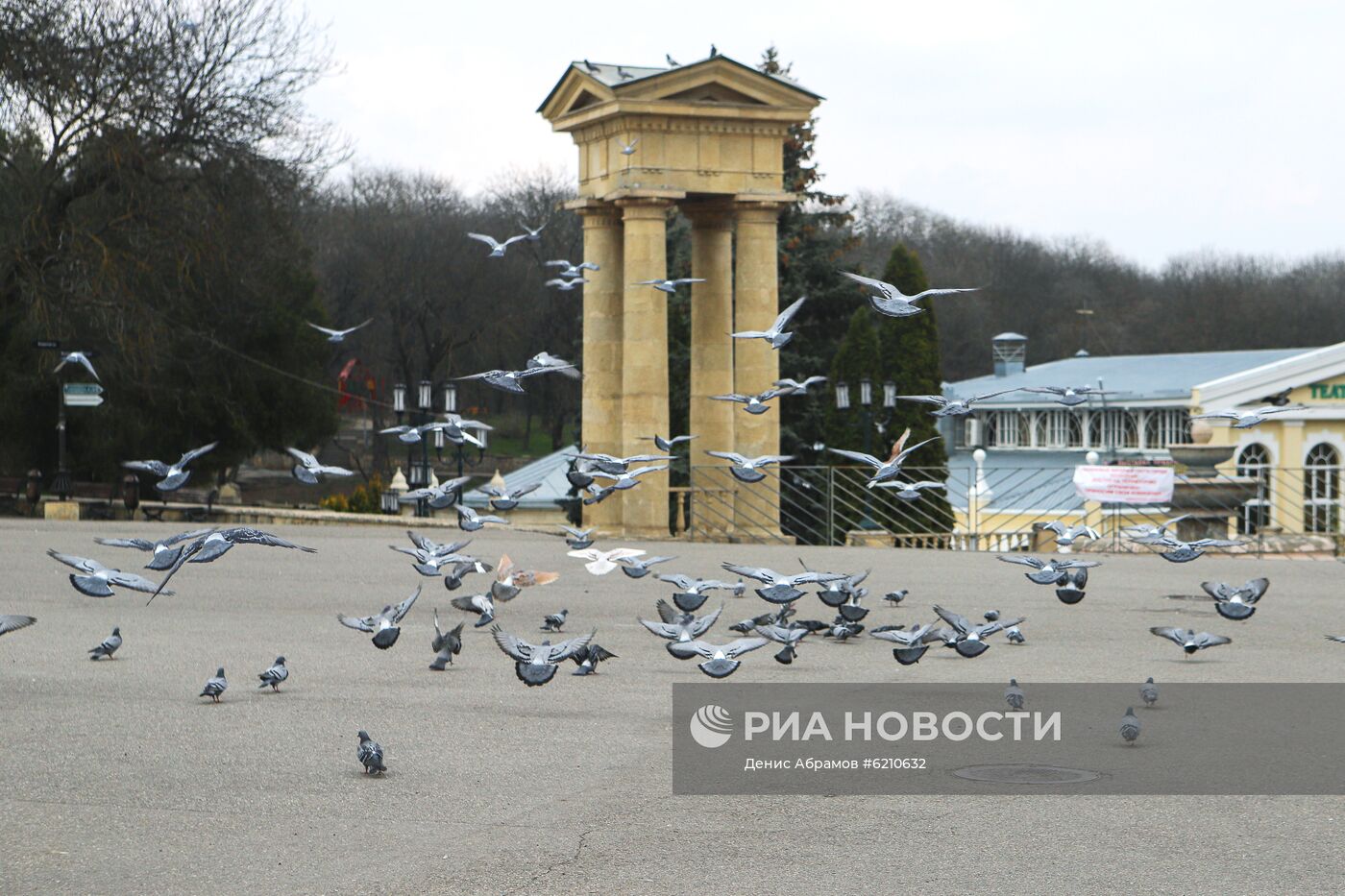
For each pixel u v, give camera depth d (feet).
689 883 32.32
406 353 286.66
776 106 126.21
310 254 189.88
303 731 46.62
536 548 105.91
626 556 46.16
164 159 150.30
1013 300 388.78
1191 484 118.93
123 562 93.20
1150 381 203.00
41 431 173.68
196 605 75.82
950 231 402.11
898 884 32.19
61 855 34.17
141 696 52.06
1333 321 366.43
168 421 178.19
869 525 128.16
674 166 124.88
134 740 45.19
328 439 205.67
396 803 38.58
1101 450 204.23
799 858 34.12
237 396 181.37
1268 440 178.70
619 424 129.59
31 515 144.77
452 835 35.81
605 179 127.44
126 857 34.04
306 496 247.50
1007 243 402.31
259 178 154.51
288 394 186.29
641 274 123.85
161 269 152.25
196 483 192.75
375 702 51.26
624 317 127.75
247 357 176.35
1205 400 179.52
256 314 175.63
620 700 51.83
